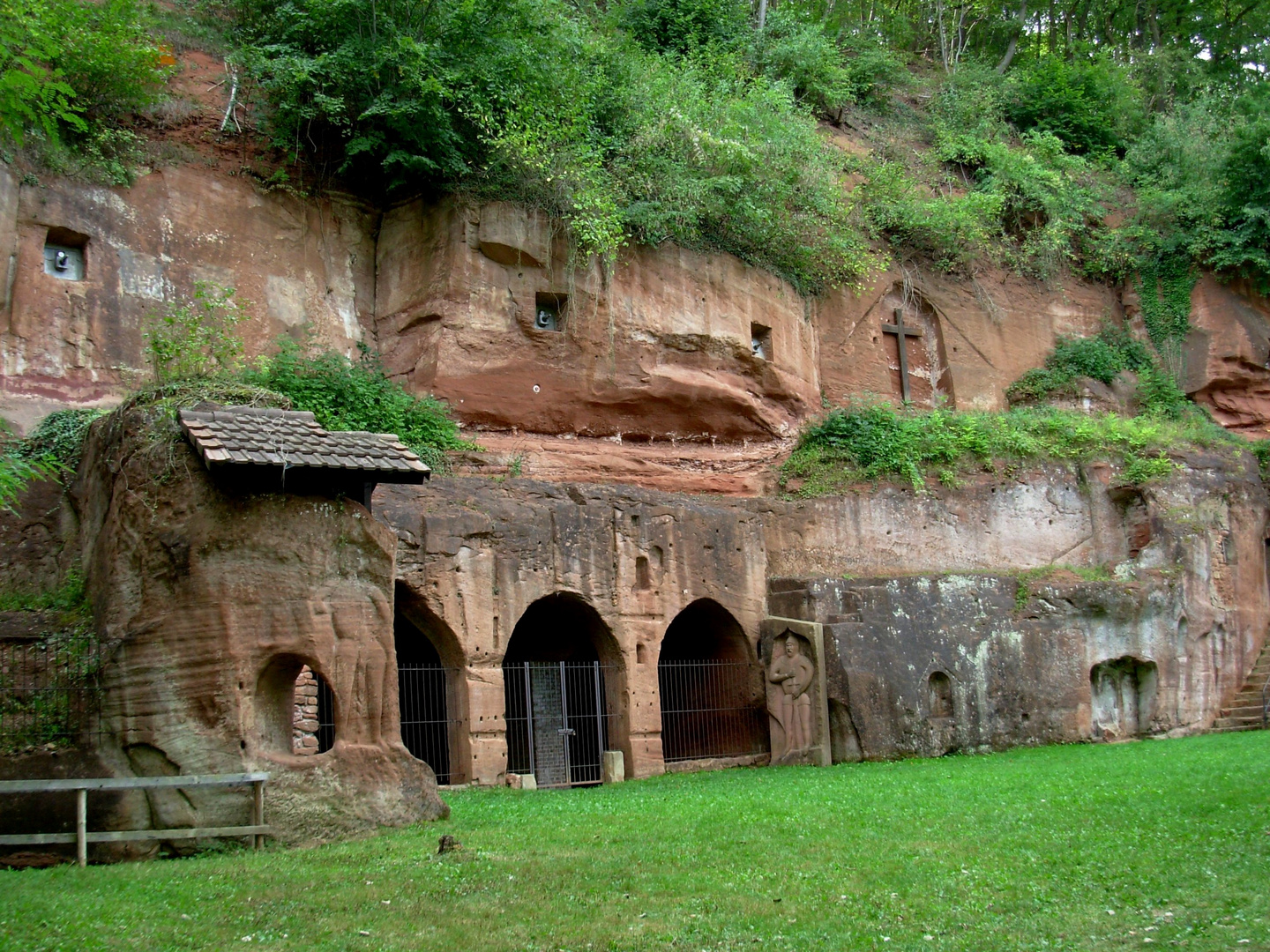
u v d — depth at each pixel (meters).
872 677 20.41
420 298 22.73
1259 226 33.03
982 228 31.70
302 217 23.02
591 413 23.52
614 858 11.01
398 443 13.56
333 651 12.69
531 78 23.38
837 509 23.95
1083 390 31.11
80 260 20.33
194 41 23.64
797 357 26.80
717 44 33.94
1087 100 38.84
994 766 18.06
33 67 11.40
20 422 18.59
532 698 21.16
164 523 12.60
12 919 8.84
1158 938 8.30
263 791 11.96
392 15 22.78
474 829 12.59
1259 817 11.38
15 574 15.16
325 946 8.56
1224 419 33.06
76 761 12.13
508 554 18.95
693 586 21.20
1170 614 23.80
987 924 8.85
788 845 11.46
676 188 24.50
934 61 43.66
